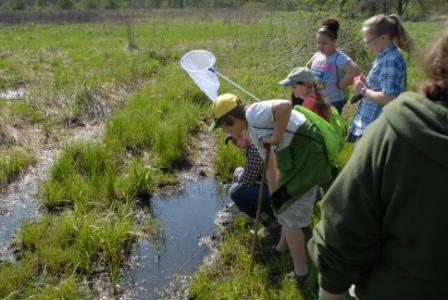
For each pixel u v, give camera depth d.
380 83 4.12
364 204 1.44
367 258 1.52
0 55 14.62
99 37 21.38
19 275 3.88
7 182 5.86
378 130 1.43
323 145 3.40
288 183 3.42
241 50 15.49
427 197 1.32
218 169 6.12
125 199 5.32
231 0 60.59
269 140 3.32
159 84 10.38
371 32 4.11
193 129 7.54
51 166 6.30
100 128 7.82
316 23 11.85
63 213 5.01
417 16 27.55
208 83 4.57
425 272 1.39
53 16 34.84
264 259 4.06
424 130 1.30
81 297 3.76
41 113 8.23
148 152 6.54
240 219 4.75
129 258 4.31
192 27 25.53
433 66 1.39
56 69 12.57
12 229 4.82
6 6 67.19
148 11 42.47
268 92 9.46
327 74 5.28
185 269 4.16
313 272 3.72
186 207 5.32
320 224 1.63
